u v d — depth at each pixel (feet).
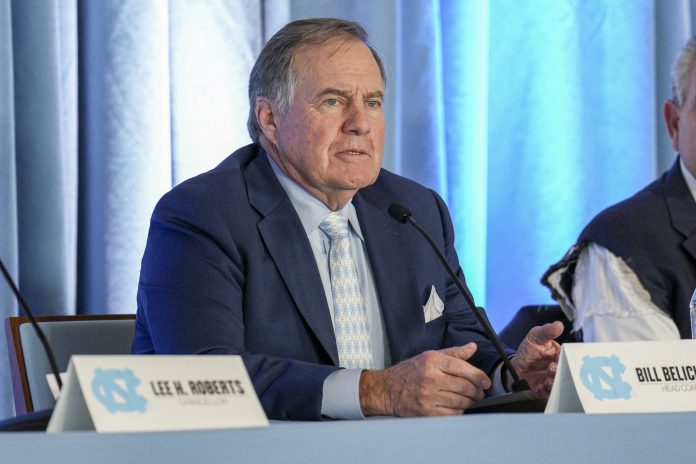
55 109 23.70
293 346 17.24
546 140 30.19
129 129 24.67
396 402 14.58
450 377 14.42
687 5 31.78
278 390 15.06
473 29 29.86
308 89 18.13
